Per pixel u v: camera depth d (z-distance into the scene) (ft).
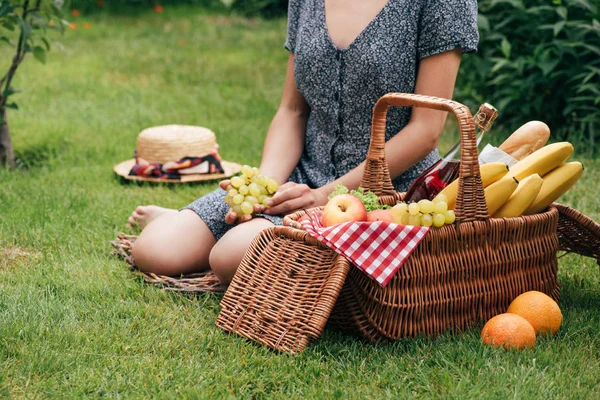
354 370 6.82
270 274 7.51
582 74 14.76
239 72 23.47
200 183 13.29
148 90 21.06
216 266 8.38
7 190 12.43
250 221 8.39
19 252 9.92
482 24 15.89
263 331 7.34
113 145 15.70
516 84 15.62
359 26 8.48
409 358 6.95
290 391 6.56
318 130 9.15
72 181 13.20
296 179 9.27
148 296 8.53
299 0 9.37
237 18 33.30
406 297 7.16
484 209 7.30
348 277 7.19
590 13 15.06
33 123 17.24
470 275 7.46
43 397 6.36
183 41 27.55
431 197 7.86
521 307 7.44
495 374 6.59
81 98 19.95
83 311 8.05
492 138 15.61
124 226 10.89
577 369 6.82
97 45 27.25
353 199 7.39
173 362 6.94
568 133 15.70
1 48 26.45
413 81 8.50
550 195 7.89
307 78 8.81
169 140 13.21
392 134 8.69
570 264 9.44
